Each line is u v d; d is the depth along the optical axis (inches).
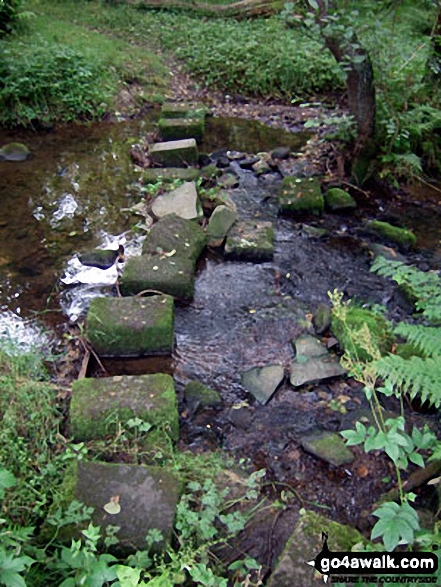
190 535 88.9
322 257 173.5
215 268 166.6
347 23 186.5
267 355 135.4
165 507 88.3
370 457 108.4
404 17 218.2
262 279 162.7
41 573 80.3
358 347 129.3
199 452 109.6
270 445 112.1
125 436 103.7
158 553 84.4
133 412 107.4
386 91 204.4
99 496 89.6
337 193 199.8
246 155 238.1
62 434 108.1
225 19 382.9
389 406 121.5
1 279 157.9
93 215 190.2
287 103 300.5
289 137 260.2
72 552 79.0
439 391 89.7
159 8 388.2
